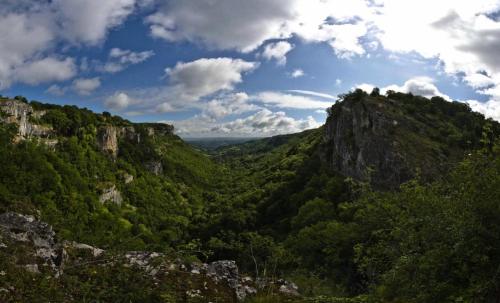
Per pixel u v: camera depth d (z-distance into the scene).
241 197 103.31
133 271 8.74
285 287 14.30
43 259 9.44
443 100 92.56
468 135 67.69
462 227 8.19
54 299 7.42
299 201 78.88
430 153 62.66
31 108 89.00
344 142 84.44
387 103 83.19
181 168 164.12
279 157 164.50
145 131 158.25
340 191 72.25
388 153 65.56
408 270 9.79
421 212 10.00
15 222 10.73
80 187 79.44
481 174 8.77
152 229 84.38
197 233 81.56
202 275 12.59
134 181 113.94
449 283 8.70
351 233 36.31
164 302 9.34
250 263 24.08
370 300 11.45
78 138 104.19
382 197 13.28
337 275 35.31
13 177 36.94
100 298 7.88
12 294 7.52
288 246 54.16
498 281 7.79
